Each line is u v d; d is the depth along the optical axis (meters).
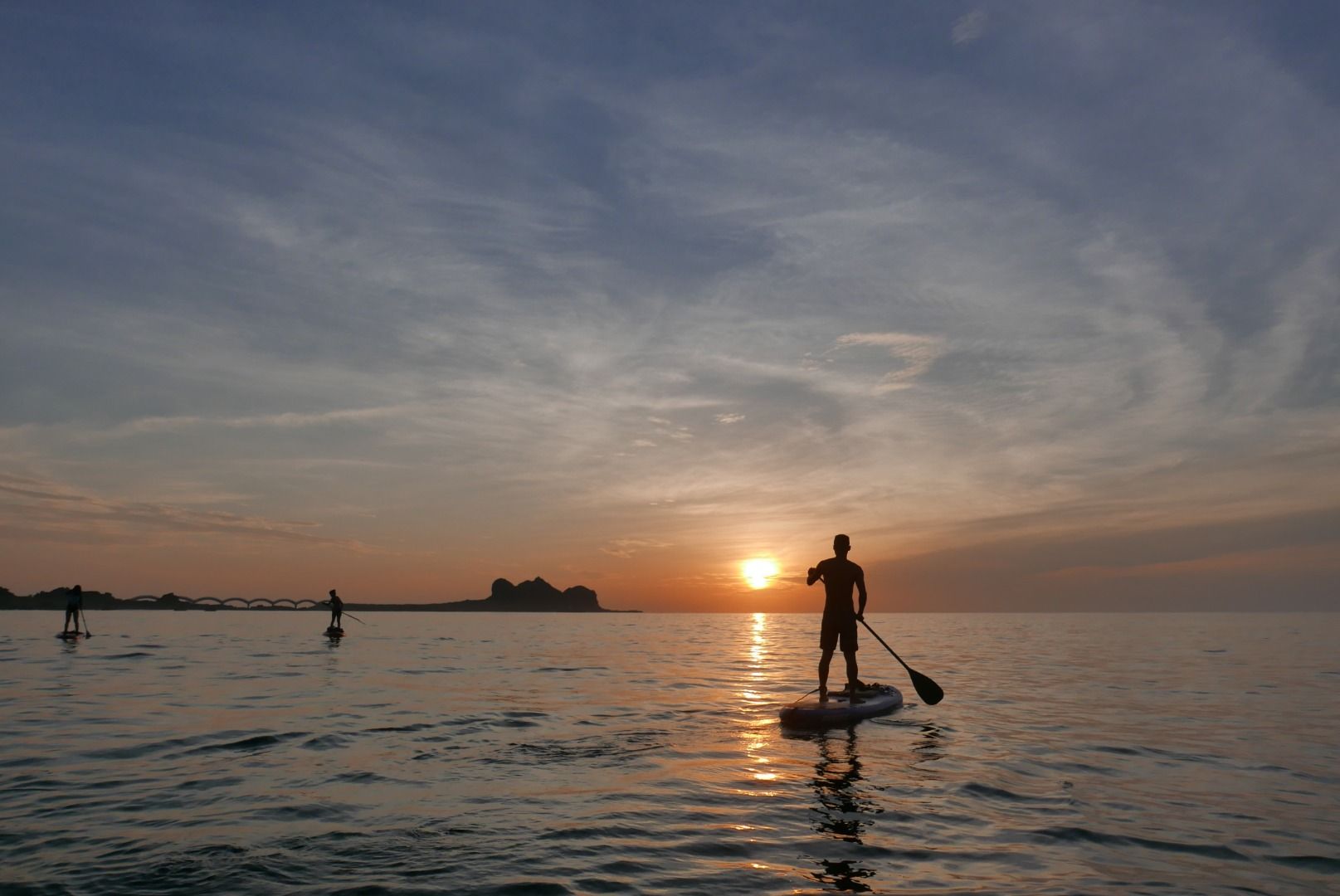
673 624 78.62
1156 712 12.34
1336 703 13.62
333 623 33.22
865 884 4.81
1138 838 5.77
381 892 4.55
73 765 7.80
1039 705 13.09
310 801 6.55
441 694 13.83
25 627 39.38
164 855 5.15
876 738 9.71
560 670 19.44
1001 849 5.50
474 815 6.17
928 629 62.59
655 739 9.50
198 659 20.33
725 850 5.41
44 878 4.73
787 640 38.69
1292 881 4.93
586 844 5.48
